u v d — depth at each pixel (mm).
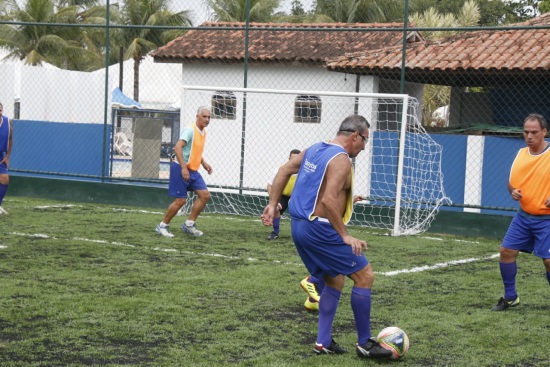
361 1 28984
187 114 20984
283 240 11867
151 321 6680
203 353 5781
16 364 5359
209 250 10664
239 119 20375
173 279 8547
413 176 14961
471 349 6141
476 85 19312
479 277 9328
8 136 13242
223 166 20234
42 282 8133
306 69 20312
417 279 9102
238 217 14844
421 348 6117
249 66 20828
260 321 6820
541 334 6676
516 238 7457
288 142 20078
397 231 13180
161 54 21375
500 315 7355
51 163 18922
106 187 16516
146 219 13883
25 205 15555
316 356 5785
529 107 19047
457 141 14945
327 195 5500
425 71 17812
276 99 20188
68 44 44969
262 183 20000
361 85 18812
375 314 7258
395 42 21000
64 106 26156
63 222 13062
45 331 6250
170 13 41406
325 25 22188
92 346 5875
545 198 7215
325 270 5727
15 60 44688
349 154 5801
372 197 14344
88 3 47594
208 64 21219
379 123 19172
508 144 14641
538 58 17094
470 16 28734
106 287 8008
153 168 20594
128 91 36844
